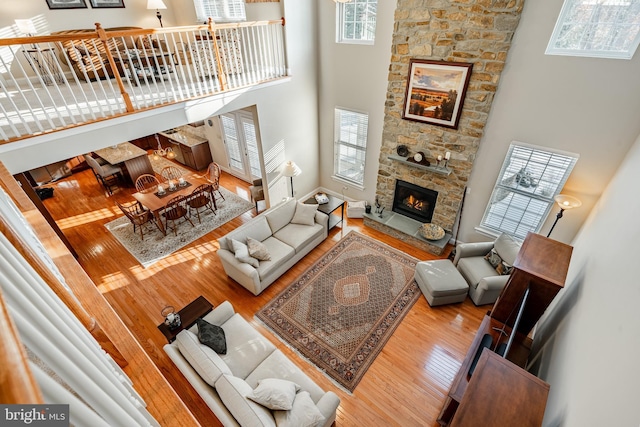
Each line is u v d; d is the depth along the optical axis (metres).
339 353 4.05
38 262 1.04
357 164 6.89
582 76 3.76
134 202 7.24
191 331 3.70
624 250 2.44
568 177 4.27
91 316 1.36
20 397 0.34
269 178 6.35
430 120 5.15
